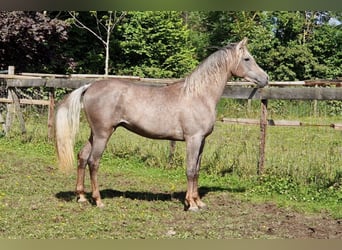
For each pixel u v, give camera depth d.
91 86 6.85
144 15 25.66
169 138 6.92
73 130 6.72
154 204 7.23
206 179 9.12
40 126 13.02
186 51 27.19
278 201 7.68
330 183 8.27
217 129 11.85
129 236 5.58
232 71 7.02
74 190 7.88
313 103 10.97
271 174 8.79
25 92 14.85
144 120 6.79
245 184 8.66
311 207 7.34
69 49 25.30
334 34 28.14
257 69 7.05
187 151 6.84
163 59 26.80
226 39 30.86
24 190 7.71
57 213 6.42
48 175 9.02
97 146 6.78
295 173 8.59
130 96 6.78
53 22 19.19
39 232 5.60
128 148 10.89
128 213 6.62
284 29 29.34
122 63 26.62
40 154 11.12
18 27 17.55
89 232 5.66
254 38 29.20
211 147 10.35
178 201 7.48
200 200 7.23
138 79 12.09
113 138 11.78
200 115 6.78
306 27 29.89
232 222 6.40
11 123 12.84
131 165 10.17
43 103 12.36
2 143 12.09
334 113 11.38
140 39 25.88
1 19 17.58
